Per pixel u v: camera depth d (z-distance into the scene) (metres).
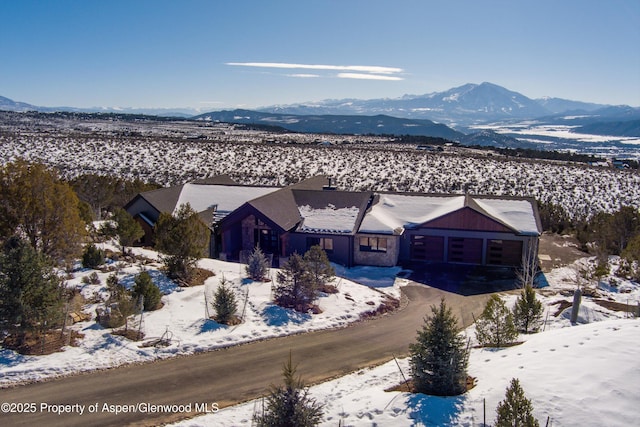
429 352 11.81
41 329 14.59
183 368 14.27
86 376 13.45
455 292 24.05
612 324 14.45
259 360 15.10
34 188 19.55
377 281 25.77
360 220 29.50
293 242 29.16
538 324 17.39
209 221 29.39
